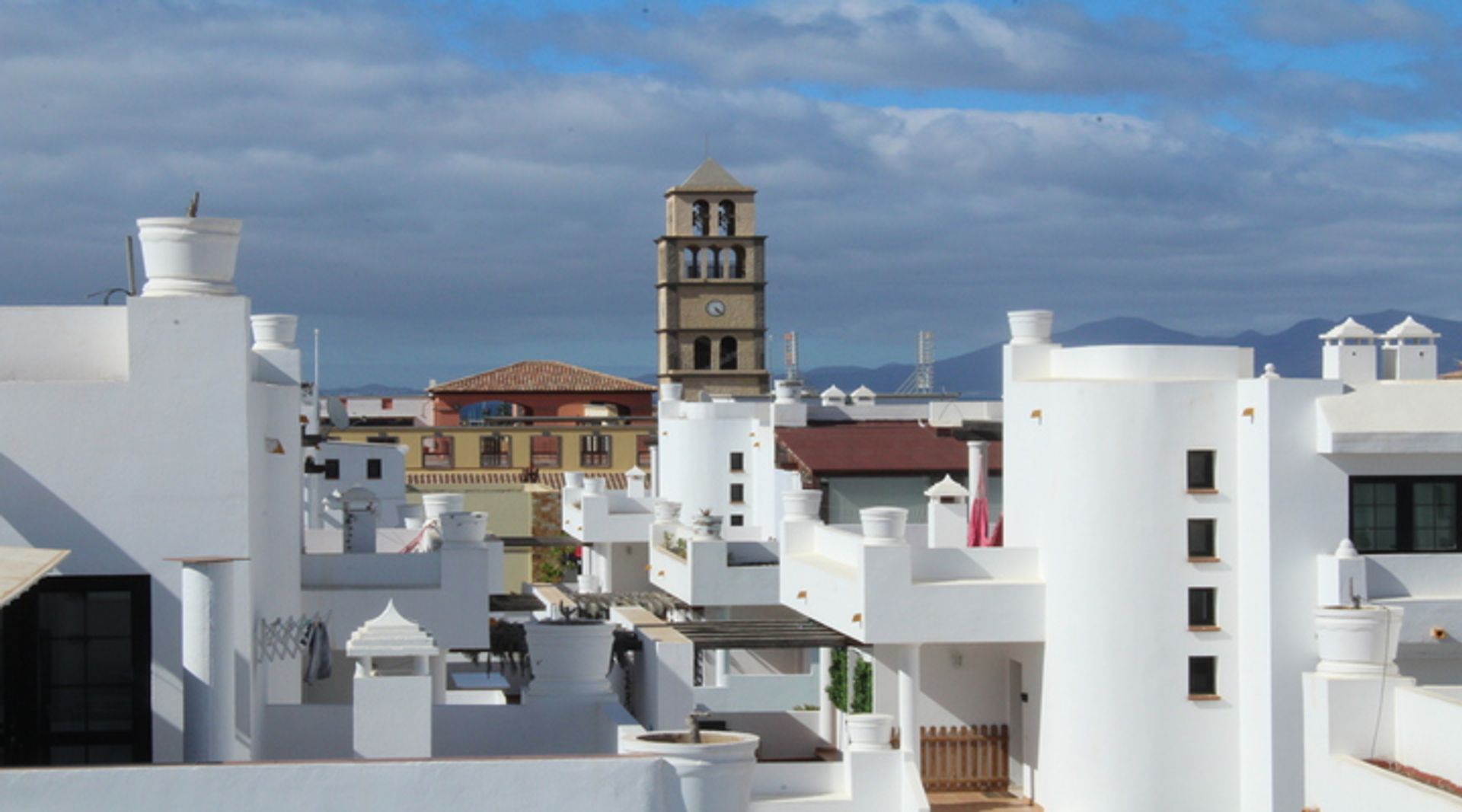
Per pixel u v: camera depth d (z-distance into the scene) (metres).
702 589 52.34
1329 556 37.78
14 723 22.20
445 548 32.75
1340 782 34.38
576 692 26.78
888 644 39.78
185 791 17.89
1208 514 39.28
